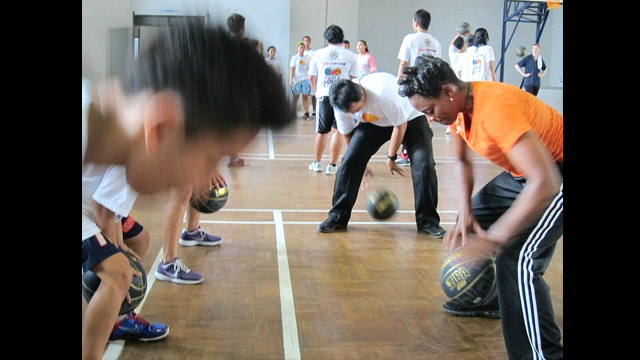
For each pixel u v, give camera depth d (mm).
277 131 1345
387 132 5859
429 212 5973
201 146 1323
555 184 2750
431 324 3865
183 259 5055
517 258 3072
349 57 9031
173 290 4352
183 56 1296
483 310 3973
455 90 3025
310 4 19266
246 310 4031
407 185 8383
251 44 1330
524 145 2771
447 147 12609
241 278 4641
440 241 5734
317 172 9203
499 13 21312
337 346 3537
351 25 19719
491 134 2881
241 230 5992
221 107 1293
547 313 3031
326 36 9047
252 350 3465
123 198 2578
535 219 2986
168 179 1392
